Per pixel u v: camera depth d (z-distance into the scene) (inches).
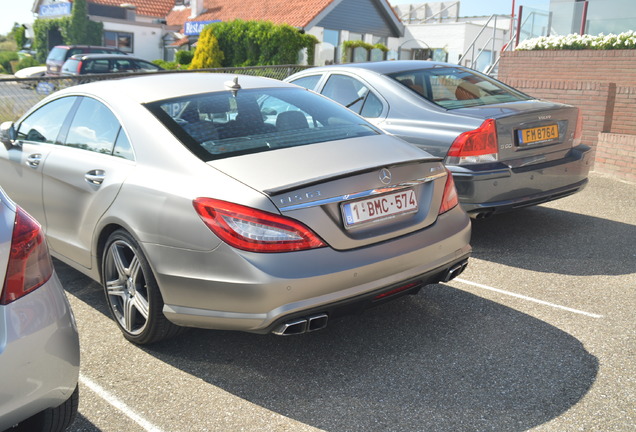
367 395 116.3
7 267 80.6
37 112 179.0
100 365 129.0
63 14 1283.2
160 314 127.3
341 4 1162.6
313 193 114.0
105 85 158.6
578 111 211.5
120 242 133.8
